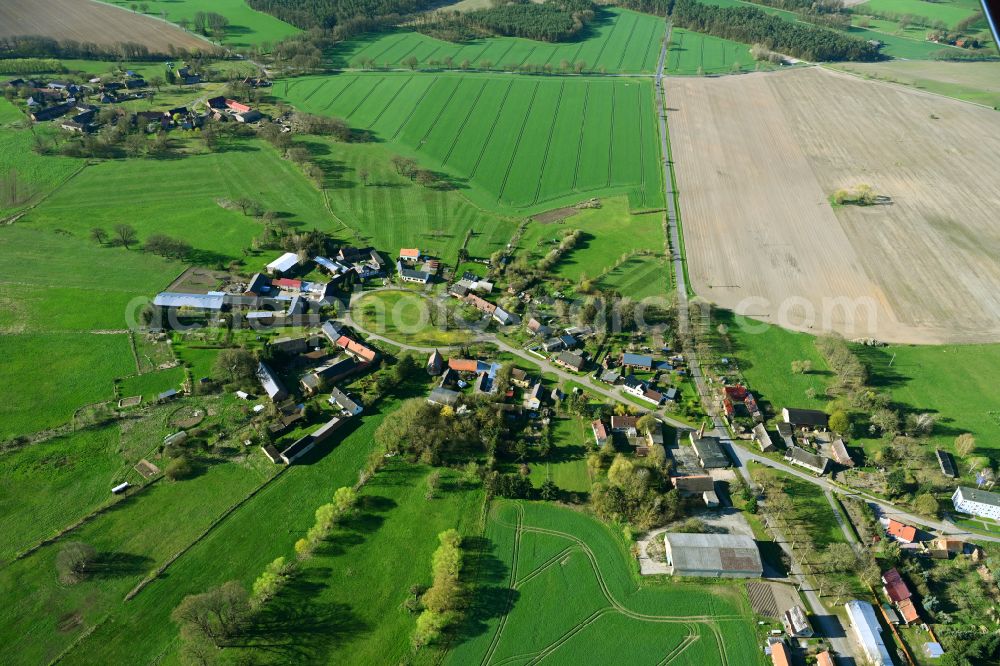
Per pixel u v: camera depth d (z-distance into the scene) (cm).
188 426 14262
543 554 12025
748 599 11325
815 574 11762
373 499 12900
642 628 10856
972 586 11575
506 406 14925
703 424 15025
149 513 12344
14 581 11012
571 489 13350
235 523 12269
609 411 15212
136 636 10325
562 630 10781
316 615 10800
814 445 14538
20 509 12244
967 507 12975
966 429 15000
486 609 11050
